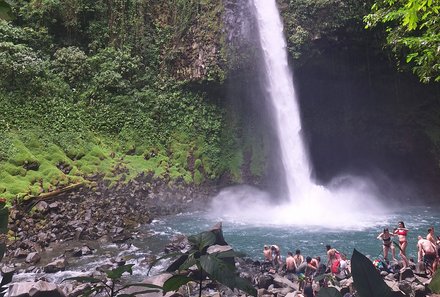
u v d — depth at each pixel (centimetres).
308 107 2969
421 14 1021
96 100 2389
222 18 2645
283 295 943
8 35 2289
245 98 2761
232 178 2552
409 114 2878
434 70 1214
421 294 888
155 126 2495
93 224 1688
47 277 1106
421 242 1152
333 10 2491
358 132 2988
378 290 175
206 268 209
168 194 2217
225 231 1791
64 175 1917
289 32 2559
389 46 2400
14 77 2103
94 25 2627
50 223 1631
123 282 1027
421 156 2886
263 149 2681
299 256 1202
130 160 2277
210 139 2600
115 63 2539
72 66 2392
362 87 2878
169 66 2705
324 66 2703
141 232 1714
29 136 1972
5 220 219
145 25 2761
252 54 2602
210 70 2577
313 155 2994
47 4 2498
